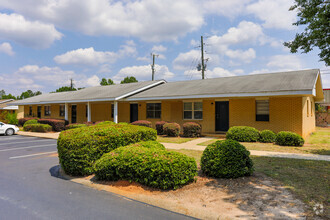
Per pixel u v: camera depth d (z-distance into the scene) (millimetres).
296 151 8555
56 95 25359
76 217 3658
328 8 6117
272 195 4266
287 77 12656
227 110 14047
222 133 13984
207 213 3635
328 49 6594
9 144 12406
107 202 4293
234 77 16109
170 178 4777
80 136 6023
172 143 11117
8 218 3629
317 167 6137
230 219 3418
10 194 4727
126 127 7383
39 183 5488
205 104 14617
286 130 11609
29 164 7570
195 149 9312
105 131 6512
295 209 3656
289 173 5602
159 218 3623
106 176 5434
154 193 4605
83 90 24125
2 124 17219
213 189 4711
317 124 23516
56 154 9383
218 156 5387
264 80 13047
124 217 3654
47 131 18391
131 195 4559
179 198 4316
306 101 12906
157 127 14852
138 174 5078
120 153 5504
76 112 22844
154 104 16969
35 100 24156
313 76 11680
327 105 26391
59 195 4668
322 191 4371
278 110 11867
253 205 3871
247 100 12859
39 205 4145
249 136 10938
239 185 4875
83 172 5918
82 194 4727
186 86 16266
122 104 19000
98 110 20812
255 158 7355
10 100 37656
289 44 7188
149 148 5898
